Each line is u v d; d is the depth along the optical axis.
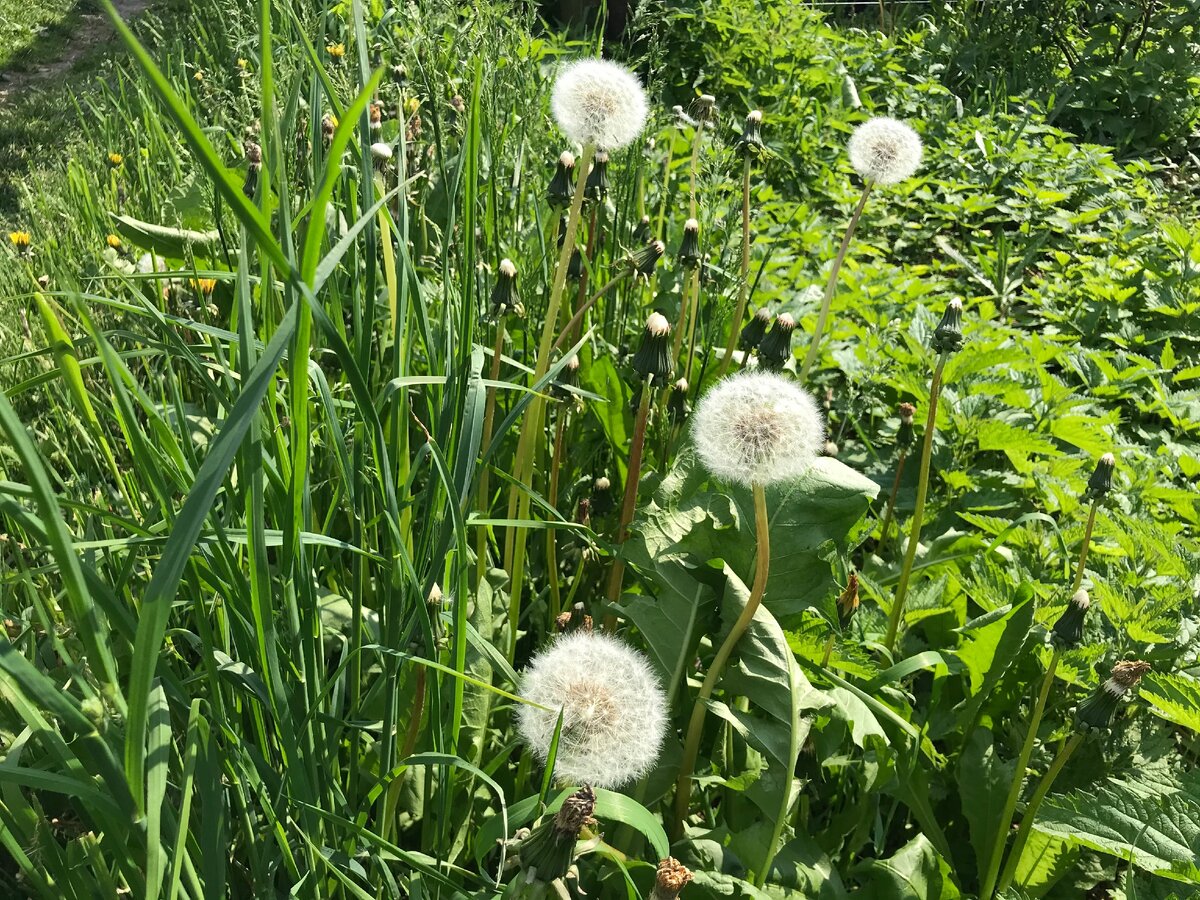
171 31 1.60
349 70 0.72
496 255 0.70
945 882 0.46
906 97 1.78
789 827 0.46
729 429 0.37
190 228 0.71
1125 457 0.81
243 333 0.27
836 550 0.49
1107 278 1.17
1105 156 1.55
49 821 0.44
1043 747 0.55
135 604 0.39
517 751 0.50
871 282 1.06
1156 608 0.55
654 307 0.73
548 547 0.54
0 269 0.82
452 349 0.43
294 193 0.59
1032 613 0.50
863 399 0.87
